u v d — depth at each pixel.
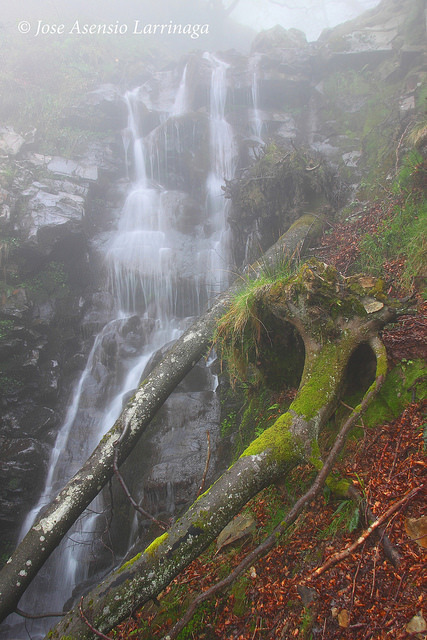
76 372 8.95
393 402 3.25
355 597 2.30
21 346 8.45
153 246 10.38
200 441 6.04
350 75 11.13
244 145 10.86
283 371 4.21
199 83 12.28
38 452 7.72
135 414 4.29
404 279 4.48
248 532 3.33
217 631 2.80
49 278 9.48
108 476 3.97
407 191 5.62
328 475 2.96
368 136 8.96
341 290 3.35
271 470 2.96
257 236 7.22
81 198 10.02
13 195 9.48
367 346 3.44
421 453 2.75
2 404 8.09
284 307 3.51
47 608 6.28
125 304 9.95
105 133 12.24
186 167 11.55
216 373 6.94
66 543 6.50
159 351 8.02
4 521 7.24
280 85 11.79
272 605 2.62
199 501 2.94
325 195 6.80
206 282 9.56
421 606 2.07
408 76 9.67
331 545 2.72
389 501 2.59
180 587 3.24
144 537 5.37
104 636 2.61
